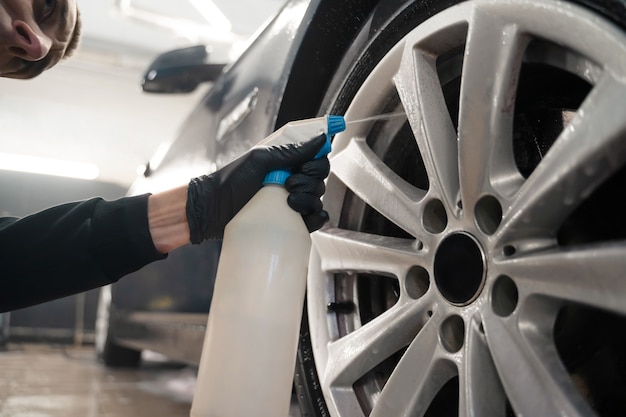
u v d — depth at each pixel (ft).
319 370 3.07
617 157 1.88
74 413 6.15
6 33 2.80
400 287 2.70
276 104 3.74
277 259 2.48
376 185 2.89
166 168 6.57
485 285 2.27
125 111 22.80
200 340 4.88
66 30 3.12
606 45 1.94
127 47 21.29
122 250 2.80
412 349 2.53
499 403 2.26
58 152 22.47
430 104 2.65
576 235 2.24
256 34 4.74
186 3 17.28
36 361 12.83
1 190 21.91
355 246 2.95
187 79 7.14
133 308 8.49
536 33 2.20
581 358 2.22
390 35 3.00
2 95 21.66
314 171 2.58
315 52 3.63
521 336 2.11
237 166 2.59
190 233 2.70
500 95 2.30
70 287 2.89
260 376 2.41
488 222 2.35
